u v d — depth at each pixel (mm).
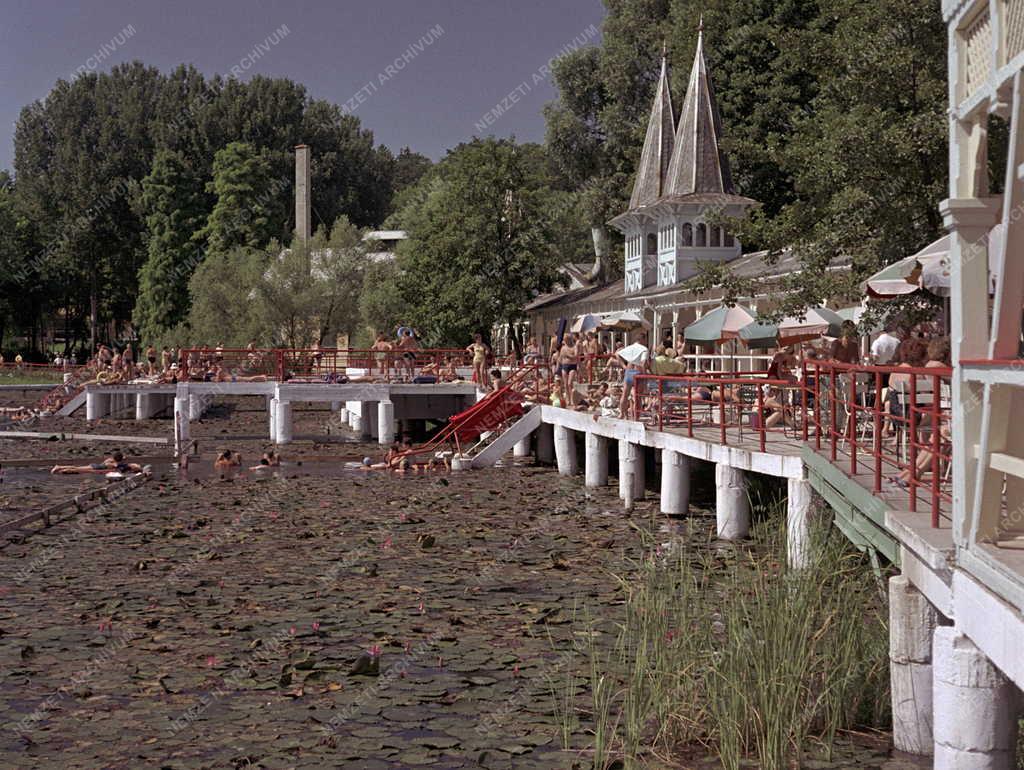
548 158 64312
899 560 8898
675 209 47906
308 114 104312
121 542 17609
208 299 66250
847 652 8586
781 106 50062
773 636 8672
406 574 14750
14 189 101500
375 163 110875
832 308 26125
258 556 16250
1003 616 5480
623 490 21953
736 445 16500
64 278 89938
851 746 8062
